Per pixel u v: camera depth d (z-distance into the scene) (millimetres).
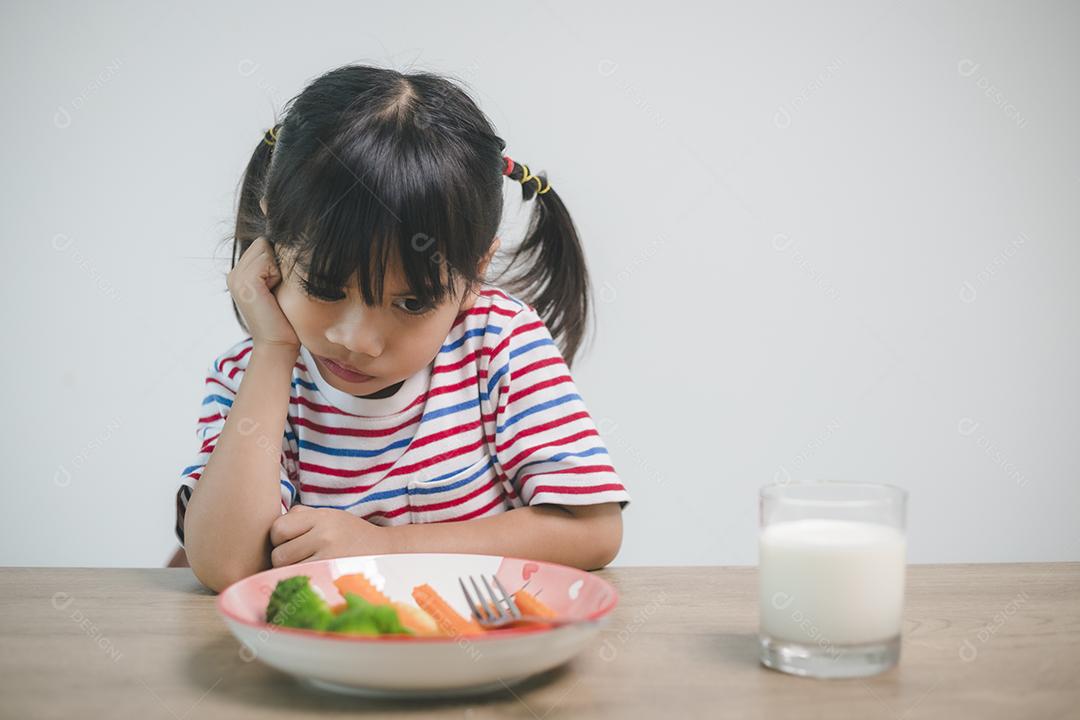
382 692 664
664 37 2160
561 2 2139
